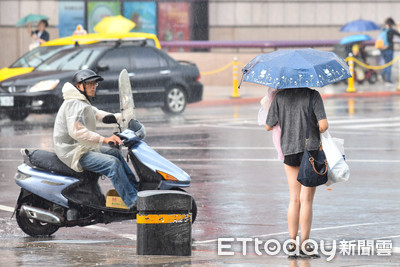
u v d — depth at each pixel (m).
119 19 56.00
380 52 72.06
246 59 69.50
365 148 35.25
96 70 46.56
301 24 79.81
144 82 48.75
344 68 16.94
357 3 80.88
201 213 22.16
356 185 26.36
